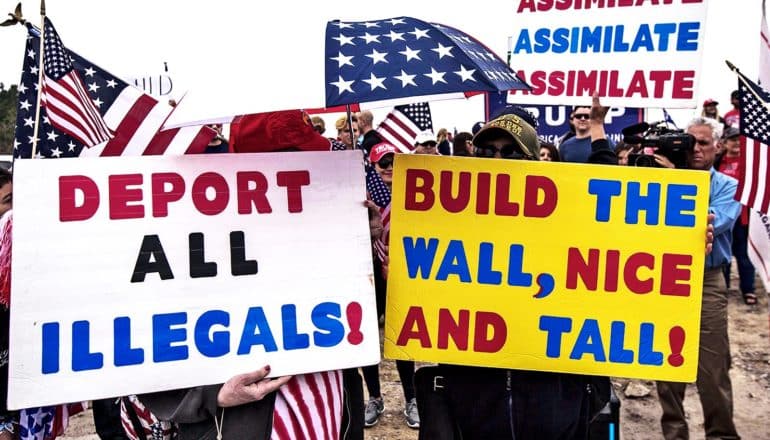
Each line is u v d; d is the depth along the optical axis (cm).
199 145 334
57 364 179
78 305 182
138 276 186
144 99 344
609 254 207
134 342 184
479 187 209
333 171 198
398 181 211
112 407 327
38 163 183
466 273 210
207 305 188
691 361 204
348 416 217
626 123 495
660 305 205
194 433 195
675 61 362
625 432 399
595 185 206
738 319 636
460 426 214
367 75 162
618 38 372
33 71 292
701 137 328
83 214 184
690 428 404
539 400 209
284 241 194
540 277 208
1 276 227
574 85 382
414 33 177
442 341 210
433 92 161
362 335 195
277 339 191
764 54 298
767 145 287
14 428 258
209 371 187
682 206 204
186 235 189
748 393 455
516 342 209
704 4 354
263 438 191
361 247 197
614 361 207
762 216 305
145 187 189
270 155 196
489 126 218
